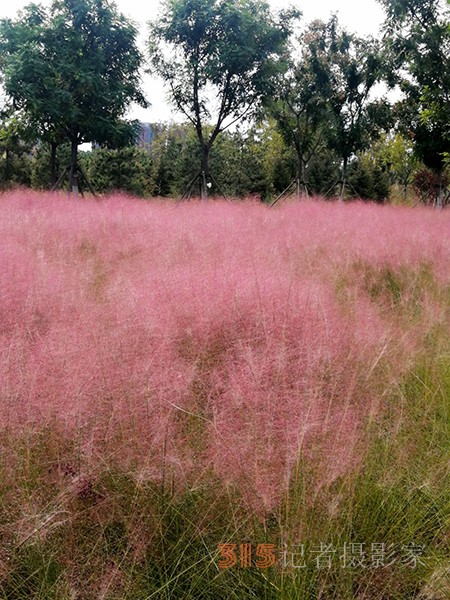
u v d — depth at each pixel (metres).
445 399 2.97
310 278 4.91
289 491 2.13
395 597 1.91
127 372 2.64
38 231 7.24
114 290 3.99
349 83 19.83
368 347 3.26
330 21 19.97
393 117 20.75
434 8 18.08
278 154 30.42
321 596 1.88
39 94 15.28
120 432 2.29
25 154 32.38
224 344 3.22
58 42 15.52
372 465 2.35
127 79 17.36
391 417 2.78
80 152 30.94
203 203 13.86
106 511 2.07
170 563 1.97
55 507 1.96
